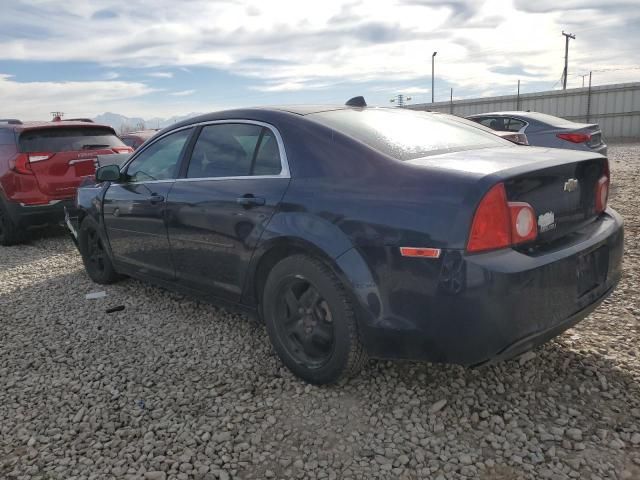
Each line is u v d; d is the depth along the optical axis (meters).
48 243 7.57
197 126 3.84
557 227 2.66
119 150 7.69
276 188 3.05
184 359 3.47
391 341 2.59
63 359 3.56
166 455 2.49
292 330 3.09
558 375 3.00
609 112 26.84
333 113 3.28
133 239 4.33
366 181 2.70
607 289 2.93
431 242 2.39
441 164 2.60
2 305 4.74
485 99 30.50
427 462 2.37
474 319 2.34
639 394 2.77
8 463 2.49
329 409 2.80
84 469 2.42
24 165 6.86
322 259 2.74
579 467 2.28
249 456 2.46
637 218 6.64
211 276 3.56
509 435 2.52
